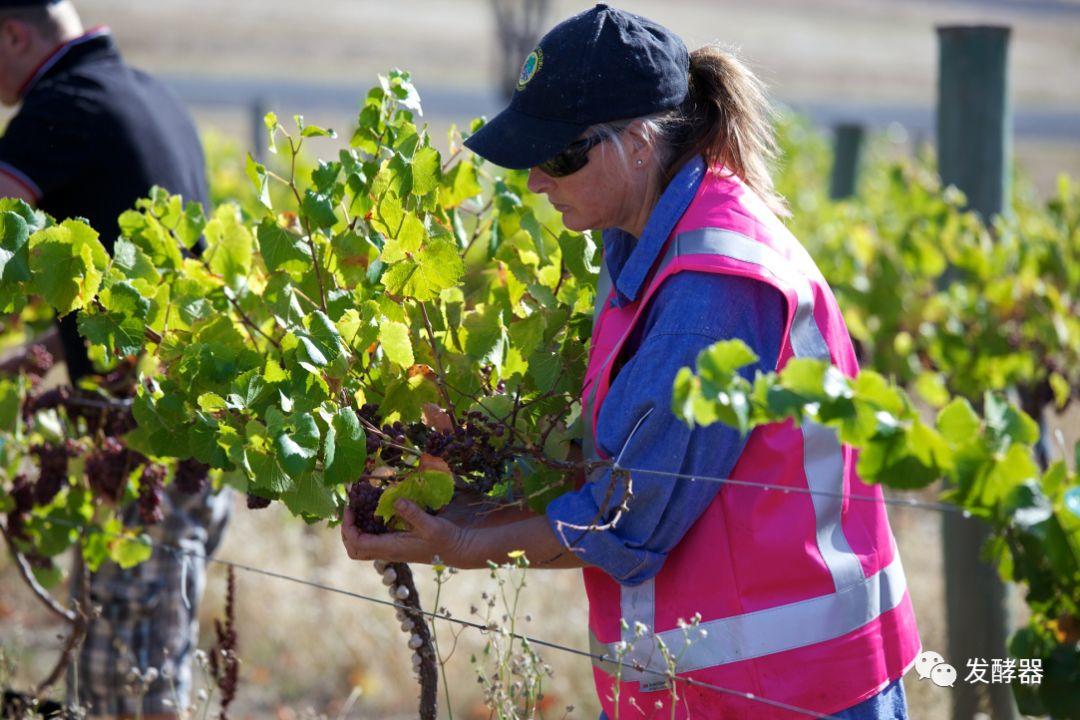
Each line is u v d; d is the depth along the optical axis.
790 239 3.53
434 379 3.85
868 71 48.00
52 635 7.81
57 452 4.85
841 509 3.45
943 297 7.77
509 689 3.70
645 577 3.42
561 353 3.93
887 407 2.89
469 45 47.03
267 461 3.45
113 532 4.99
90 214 5.12
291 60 40.44
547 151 3.42
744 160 3.64
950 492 2.97
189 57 39.72
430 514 3.62
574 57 3.39
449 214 4.43
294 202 7.64
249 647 7.89
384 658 7.77
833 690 3.39
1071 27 66.00
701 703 3.42
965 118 7.55
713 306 3.26
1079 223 8.56
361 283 3.90
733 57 3.68
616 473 3.27
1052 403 7.91
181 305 4.17
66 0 5.38
